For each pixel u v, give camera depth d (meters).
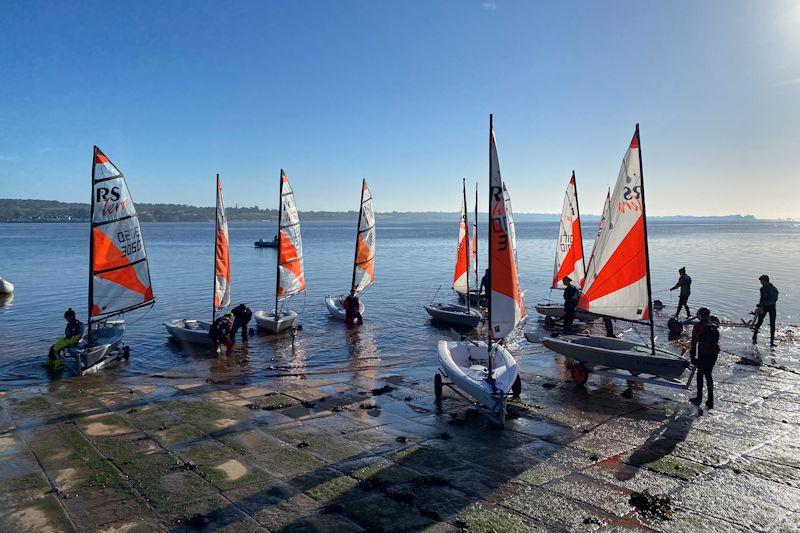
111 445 10.07
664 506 7.70
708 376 12.09
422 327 24.52
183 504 7.76
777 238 123.62
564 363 17.05
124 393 13.95
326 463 9.27
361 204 26.19
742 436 10.48
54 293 36.53
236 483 8.45
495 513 7.53
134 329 24.16
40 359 18.61
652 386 14.19
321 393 13.83
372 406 12.59
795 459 9.39
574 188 24.84
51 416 11.87
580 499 7.95
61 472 8.84
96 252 17.05
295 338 22.12
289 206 23.48
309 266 58.84
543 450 9.88
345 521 7.29
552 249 87.06
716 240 113.81
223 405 12.71
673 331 20.78
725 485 8.41
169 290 37.53
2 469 8.96
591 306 15.19
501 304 11.81
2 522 7.23
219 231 21.14
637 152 13.40
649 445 10.08
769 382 14.16
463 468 9.08
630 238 13.78
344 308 27.06
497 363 13.50
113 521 7.27
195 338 20.62
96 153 16.75
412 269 54.66
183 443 10.19
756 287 36.31
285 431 10.88
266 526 7.16
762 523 7.29
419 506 7.72
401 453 9.73
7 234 166.12
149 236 148.38
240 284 42.25
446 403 12.93
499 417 11.01
